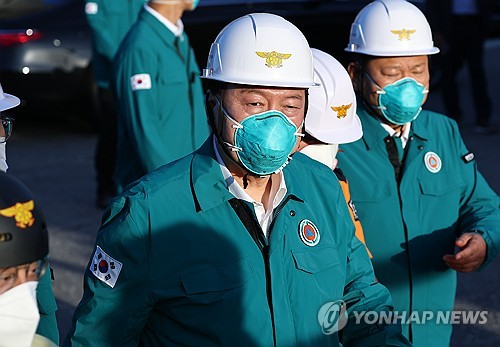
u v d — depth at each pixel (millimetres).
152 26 5805
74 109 11070
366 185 4227
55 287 6824
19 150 10812
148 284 2914
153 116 5723
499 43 17500
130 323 2934
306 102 3035
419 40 4258
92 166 10203
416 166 4273
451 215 4312
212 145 3045
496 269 7164
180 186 2979
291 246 3014
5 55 10523
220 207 2971
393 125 4320
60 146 11008
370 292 3209
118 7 8008
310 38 12500
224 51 2959
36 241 2242
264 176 2984
